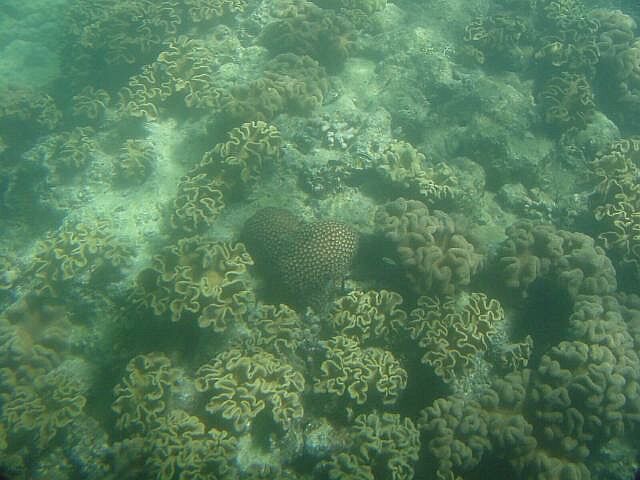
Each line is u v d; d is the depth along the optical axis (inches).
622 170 82.9
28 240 92.0
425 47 97.2
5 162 105.0
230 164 74.6
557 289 70.7
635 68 96.3
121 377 67.2
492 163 88.0
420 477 60.7
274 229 68.5
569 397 62.0
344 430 62.8
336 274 66.6
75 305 71.8
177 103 88.2
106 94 96.1
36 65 139.6
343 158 79.5
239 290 65.9
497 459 62.7
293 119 83.2
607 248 75.8
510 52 98.7
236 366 61.9
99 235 74.6
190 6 98.8
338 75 96.2
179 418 60.7
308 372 65.8
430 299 68.1
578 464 60.7
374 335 67.2
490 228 80.0
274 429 61.2
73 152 89.0
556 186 88.7
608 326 66.0
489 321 66.7
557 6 107.0
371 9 102.3
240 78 89.5
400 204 72.4
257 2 102.7
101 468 61.1
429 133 91.2
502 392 63.5
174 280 65.3
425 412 62.5
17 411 63.9
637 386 62.8
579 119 90.8
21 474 63.1
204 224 74.4
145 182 82.4
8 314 71.2
